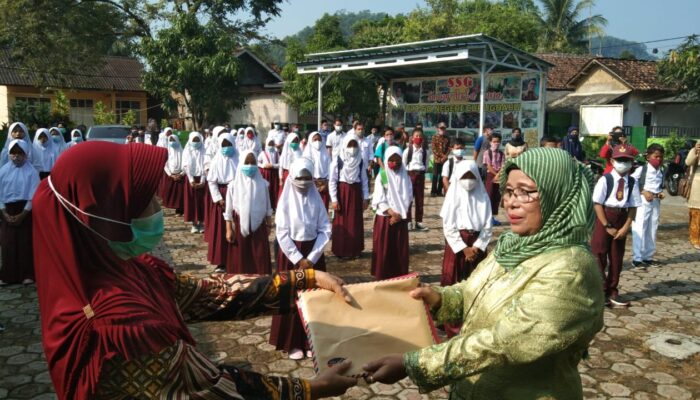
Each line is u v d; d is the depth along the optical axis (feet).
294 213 15.96
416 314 6.77
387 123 68.85
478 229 16.84
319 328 6.44
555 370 5.92
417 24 81.76
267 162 36.81
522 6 126.21
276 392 5.55
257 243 20.38
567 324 5.44
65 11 74.18
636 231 24.77
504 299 5.99
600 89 80.64
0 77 90.38
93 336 4.65
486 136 40.70
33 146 29.30
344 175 26.09
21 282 21.81
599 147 57.47
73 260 4.84
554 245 5.83
